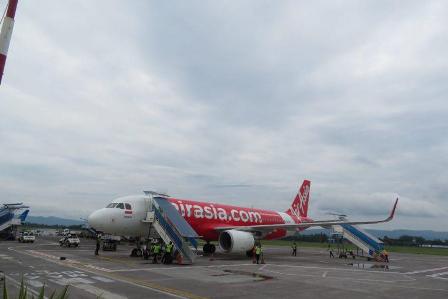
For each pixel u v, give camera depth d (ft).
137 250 95.50
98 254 98.78
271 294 45.62
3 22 26.45
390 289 53.72
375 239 126.62
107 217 88.94
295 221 153.79
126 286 47.19
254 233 115.65
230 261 92.89
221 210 115.85
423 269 93.91
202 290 46.57
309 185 174.40
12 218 194.80
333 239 155.12
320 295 46.29
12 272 57.47
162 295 42.09
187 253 81.30
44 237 282.15
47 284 46.93
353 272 76.59
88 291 42.93
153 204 92.99
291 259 110.73
